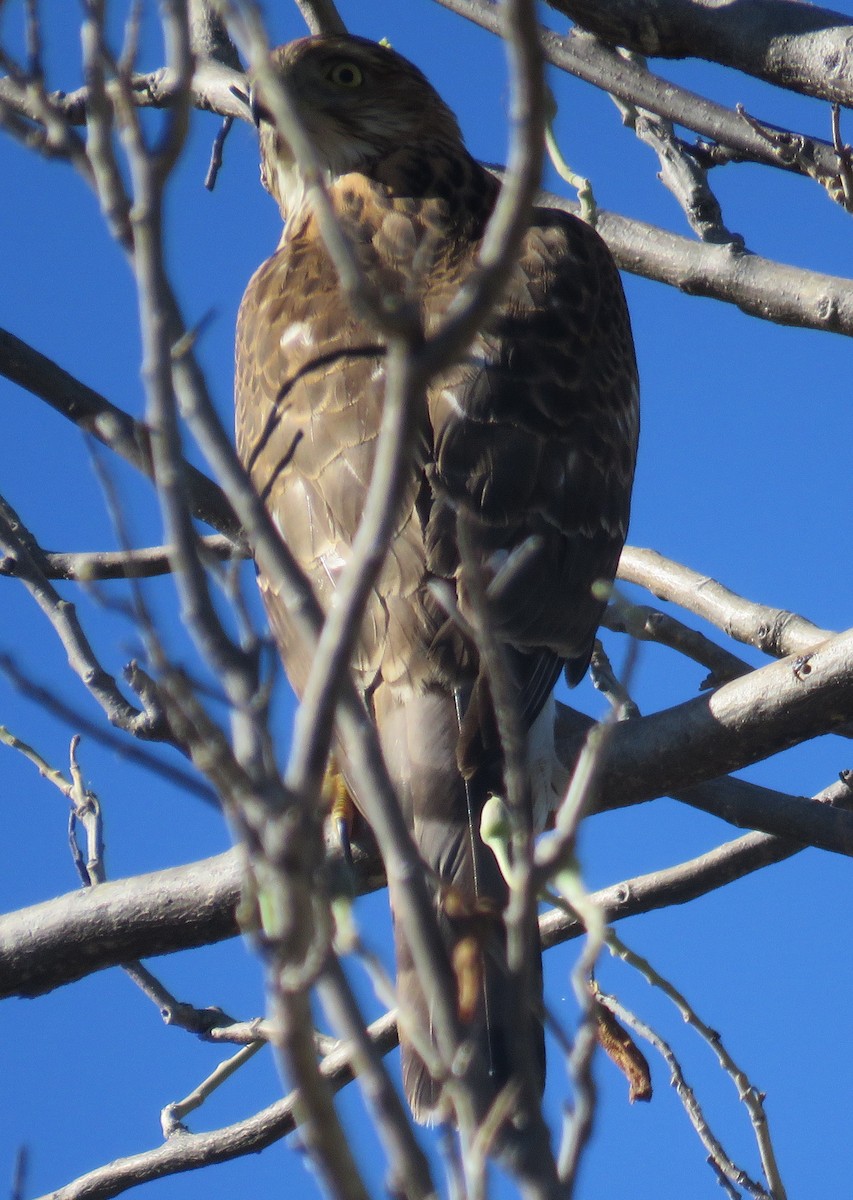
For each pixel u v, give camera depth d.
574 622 7.82
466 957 3.75
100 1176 8.55
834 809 8.23
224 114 10.26
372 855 6.93
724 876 9.21
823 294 9.13
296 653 7.45
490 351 8.23
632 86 9.12
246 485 3.58
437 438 7.82
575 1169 3.22
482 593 3.71
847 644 6.94
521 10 3.17
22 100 8.48
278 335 8.52
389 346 3.34
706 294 9.57
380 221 9.34
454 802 6.52
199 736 3.38
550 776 7.18
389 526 3.30
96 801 7.76
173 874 7.06
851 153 7.81
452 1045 3.44
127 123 3.65
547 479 7.96
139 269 3.59
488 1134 3.25
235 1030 8.48
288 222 10.18
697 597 10.34
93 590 3.60
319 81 10.00
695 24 7.59
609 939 6.79
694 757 7.20
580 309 8.93
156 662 3.42
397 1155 3.14
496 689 3.64
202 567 3.54
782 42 7.47
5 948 7.12
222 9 3.54
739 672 9.71
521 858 3.35
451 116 10.37
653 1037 7.71
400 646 6.93
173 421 3.57
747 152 8.93
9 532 7.87
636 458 9.12
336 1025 3.20
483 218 9.66
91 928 7.05
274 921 3.07
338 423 7.81
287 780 3.22
